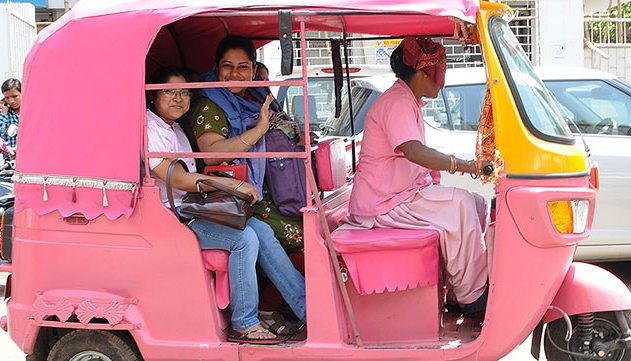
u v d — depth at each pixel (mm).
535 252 3664
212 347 3850
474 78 6836
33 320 3947
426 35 4801
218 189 3826
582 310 3791
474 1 3637
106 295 3926
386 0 3602
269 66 9633
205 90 4160
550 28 12281
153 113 4059
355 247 3809
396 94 4180
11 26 9773
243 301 3934
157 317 3898
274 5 3678
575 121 6633
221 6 3730
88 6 3998
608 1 15312
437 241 3939
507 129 3658
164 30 4555
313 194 3771
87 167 3873
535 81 3998
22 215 4039
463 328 4098
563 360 3990
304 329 4121
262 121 4000
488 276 3930
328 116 7672
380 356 3752
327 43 5992
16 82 7859
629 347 3857
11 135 7434
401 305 3939
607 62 13039
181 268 3867
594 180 4023
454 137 6660
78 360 4062
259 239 4027
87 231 3924
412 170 4180
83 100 3875
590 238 6445
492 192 6559
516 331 3729
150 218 3857
